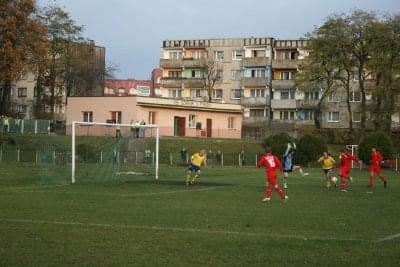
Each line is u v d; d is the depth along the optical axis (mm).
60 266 10383
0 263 10508
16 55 55625
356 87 87000
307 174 46969
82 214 17984
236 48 99875
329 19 69438
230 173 45781
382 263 10922
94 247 12203
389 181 39500
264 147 61344
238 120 82000
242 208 20406
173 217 17469
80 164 42500
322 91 83125
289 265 10680
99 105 73375
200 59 100250
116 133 53062
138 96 71250
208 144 66438
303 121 92500
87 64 89375
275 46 98125
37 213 18125
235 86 99688
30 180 34156
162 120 74188
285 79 96125
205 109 78000
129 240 13133
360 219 17562
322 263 10867
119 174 38969
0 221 16125
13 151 55219
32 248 11977
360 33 68438
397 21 67500
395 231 15117
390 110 69938
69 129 67000
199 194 26375
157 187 30656
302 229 15242
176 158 60094
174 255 11461
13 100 99562
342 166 30297
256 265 10641
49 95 90438
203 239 13398
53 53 78250
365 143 57375
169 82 101562
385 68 67875
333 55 70875
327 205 21938
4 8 55281
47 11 79812
